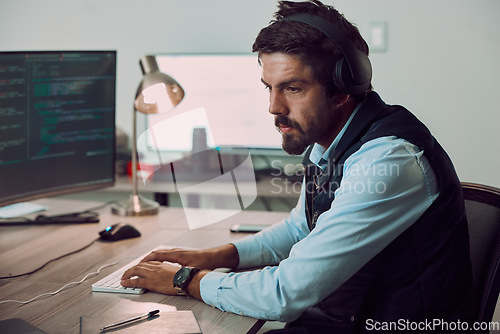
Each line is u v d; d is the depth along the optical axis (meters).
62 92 1.86
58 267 1.44
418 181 1.15
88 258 1.51
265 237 1.47
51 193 1.89
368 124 1.23
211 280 1.20
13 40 2.79
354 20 2.47
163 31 2.65
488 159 2.46
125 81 2.72
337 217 1.14
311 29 1.13
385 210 1.13
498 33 2.37
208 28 2.61
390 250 1.18
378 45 2.46
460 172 2.50
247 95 2.42
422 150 1.17
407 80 2.47
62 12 2.74
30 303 1.21
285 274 1.14
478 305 1.27
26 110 1.78
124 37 2.70
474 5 2.37
